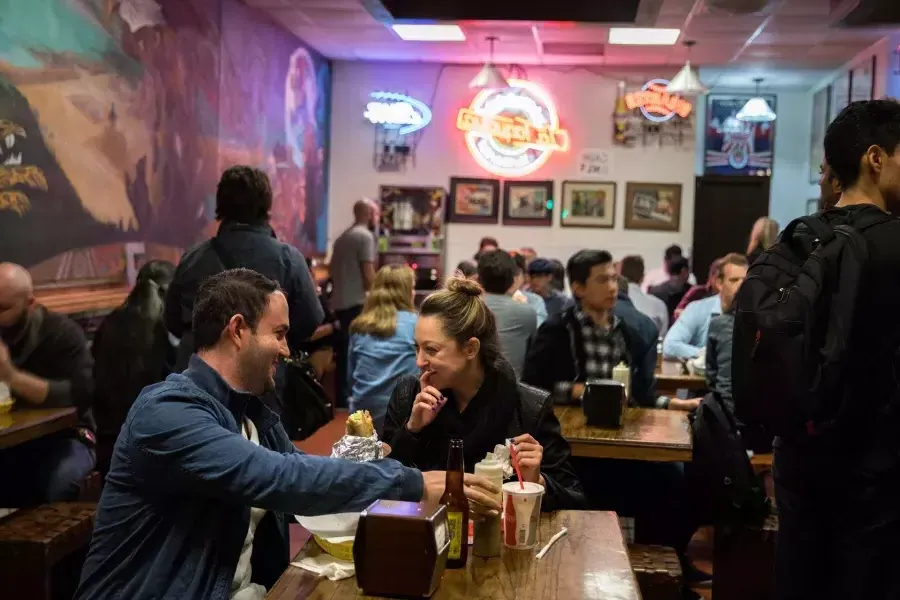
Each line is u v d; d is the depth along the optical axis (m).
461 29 7.12
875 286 1.73
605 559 1.78
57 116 4.21
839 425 1.76
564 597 1.59
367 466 1.75
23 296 3.23
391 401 2.36
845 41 7.23
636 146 8.58
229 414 1.80
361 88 8.78
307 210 8.20
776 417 1.75
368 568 1.60
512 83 8.62
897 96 6.73
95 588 1.71
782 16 6.38
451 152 8.74
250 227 3.29
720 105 9.75
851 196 1.88
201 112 5.87
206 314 1.83
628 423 3.07
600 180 8.63
